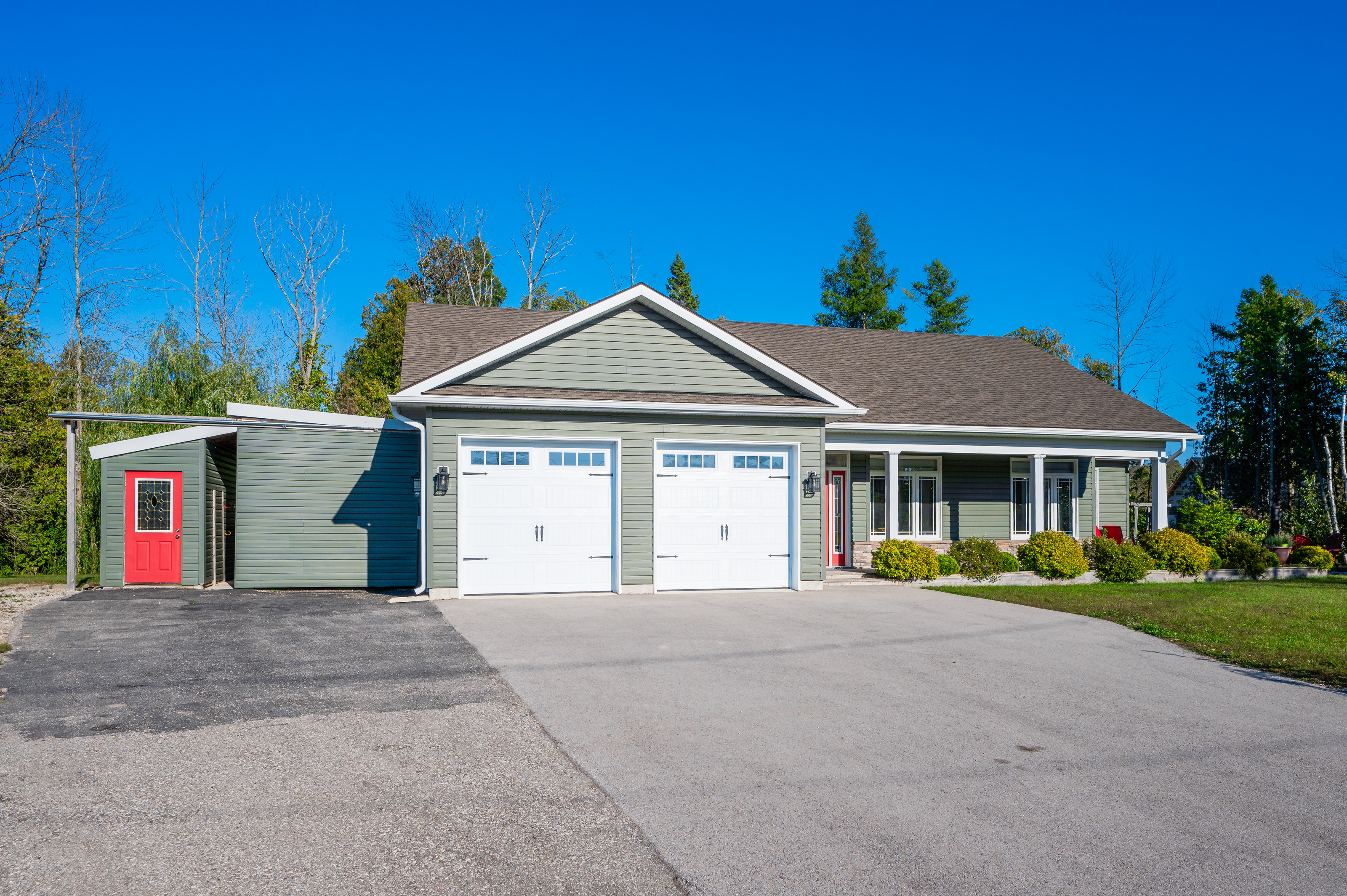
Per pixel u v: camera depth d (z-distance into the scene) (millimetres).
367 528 15719
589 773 5426
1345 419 26656
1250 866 4246
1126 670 8625
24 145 23844
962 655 9211
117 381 22438
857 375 19953
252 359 25797
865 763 5680
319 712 6594
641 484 13820
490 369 13711
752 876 4070
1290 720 6852
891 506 17156
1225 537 19734
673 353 14414
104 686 7312
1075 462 20703
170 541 15609
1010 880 4062
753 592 14094
